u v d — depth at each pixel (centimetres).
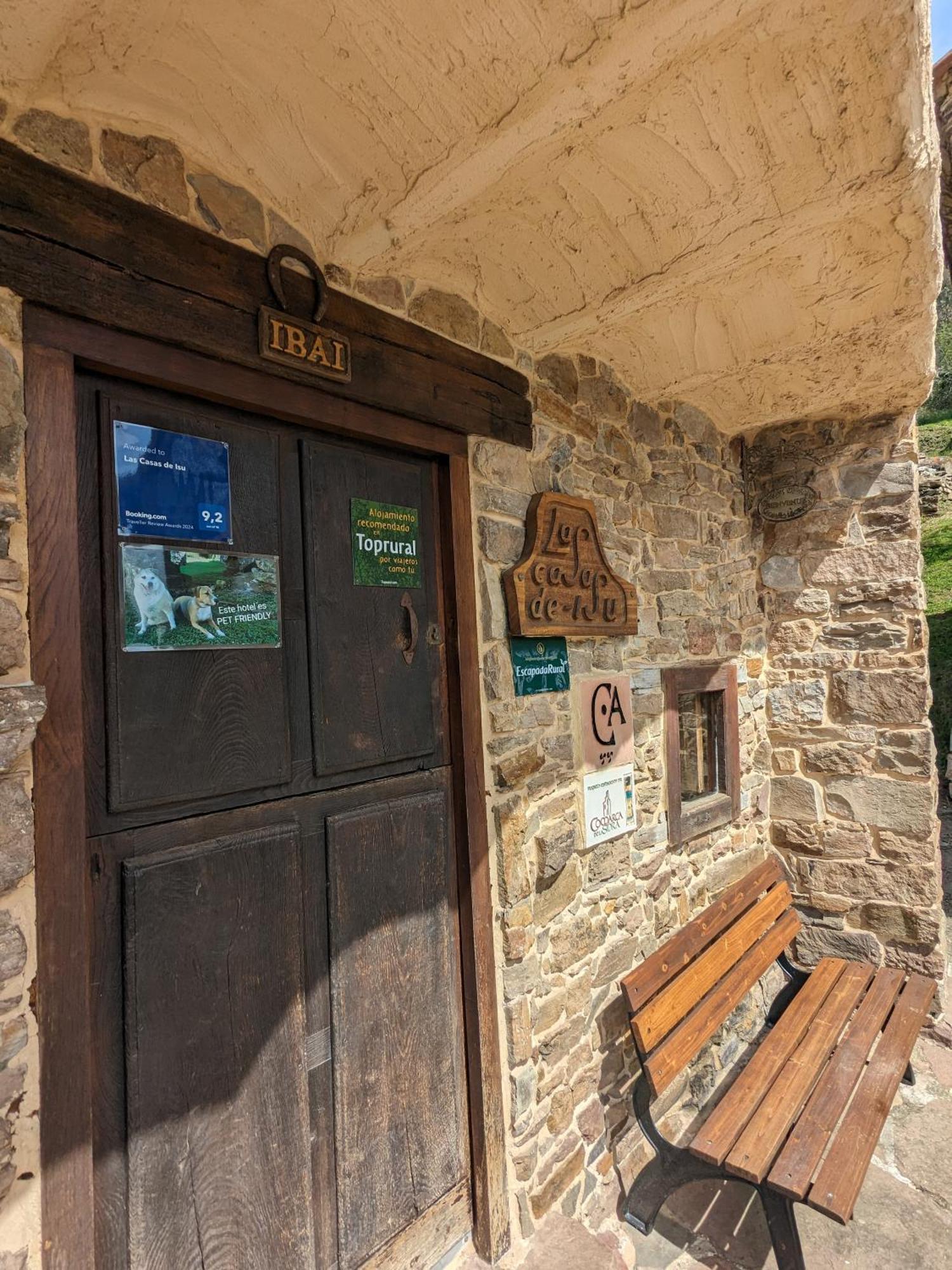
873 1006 238
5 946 90
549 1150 179
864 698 289
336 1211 138
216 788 121
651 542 241
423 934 158
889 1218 190
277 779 131
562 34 99
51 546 98
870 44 104
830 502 296
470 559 171
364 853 147
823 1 96
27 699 91
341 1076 140
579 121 113
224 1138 119
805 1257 179
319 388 136
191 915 117
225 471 126
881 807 286
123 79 100
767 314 189
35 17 85
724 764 279
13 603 93
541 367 196
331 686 142
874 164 128
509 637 179
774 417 280
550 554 188
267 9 91
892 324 195
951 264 394
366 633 150
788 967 274
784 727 307
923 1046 266
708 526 276
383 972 149
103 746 108
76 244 102
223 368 121
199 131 113
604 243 149
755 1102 184
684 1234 187
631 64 103
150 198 111
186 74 101
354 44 98
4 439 93
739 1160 162
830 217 142
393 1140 149
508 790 175
